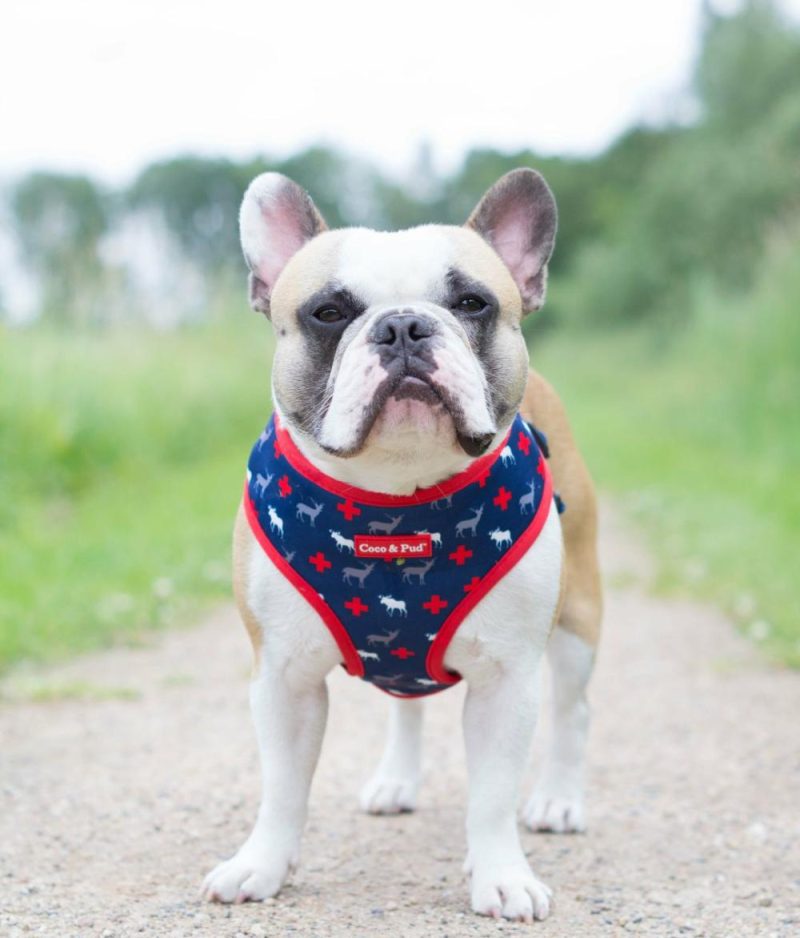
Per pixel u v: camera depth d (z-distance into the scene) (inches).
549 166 975.0
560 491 58.4
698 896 52.1
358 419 47.3
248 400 218.8
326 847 56.7
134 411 176.1
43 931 48.4
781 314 203.2
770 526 131.4
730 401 216.4
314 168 925.2
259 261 54.3
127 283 209.6
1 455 139.0
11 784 62.9
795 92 557.6
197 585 109.1
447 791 63.6
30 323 191.3
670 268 568.7
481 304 49.9
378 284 49.2
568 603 58.6
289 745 52.0
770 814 60.1
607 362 502.0
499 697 51.5
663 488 175.0
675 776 65.0
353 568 50.0
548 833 58.7
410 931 48.8
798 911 50.8
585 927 49.4
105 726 71.7
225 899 50.9
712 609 102.9
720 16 633.0
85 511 141.7
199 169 743.7
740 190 524.1
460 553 49.7
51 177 562.9
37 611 93.4
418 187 1077.1
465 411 47.3
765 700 76.0
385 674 53.1
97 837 57.1
